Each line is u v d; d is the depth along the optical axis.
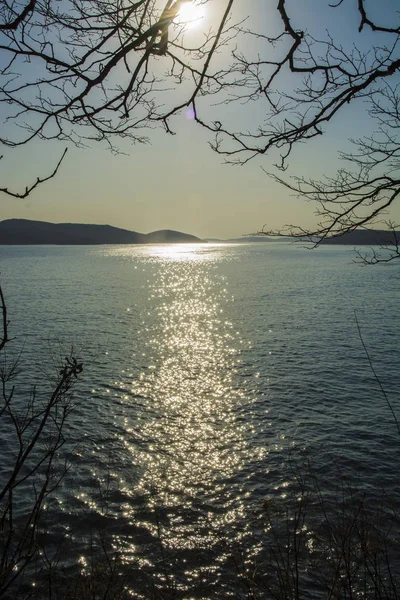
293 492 13.04
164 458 15.25
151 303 54.06
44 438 15.66
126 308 49.62
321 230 3.54
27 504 12.00
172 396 21.30
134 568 10.04
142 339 33.88
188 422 18.27
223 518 12.01
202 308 50.34
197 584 9.58
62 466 14.09
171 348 31.14
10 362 24.55
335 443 16.03
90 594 5.85
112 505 12.41
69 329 36.59
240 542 10.96
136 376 24.34
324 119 3.21
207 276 94.38
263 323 40.19
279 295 60.72
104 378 23.66
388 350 28.70
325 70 3.12
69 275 94.69
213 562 10.33
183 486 13.56
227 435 17.08
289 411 19.17
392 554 8.62
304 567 9.48
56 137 2.88
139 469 14.47
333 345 30.66
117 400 20.55
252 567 9.98
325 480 13.55
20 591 8.44
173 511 12.34
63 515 11.77
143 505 12.51
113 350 30.22
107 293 63.72
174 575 9.91
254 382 23.27
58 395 2.83
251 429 17.55
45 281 80.75
